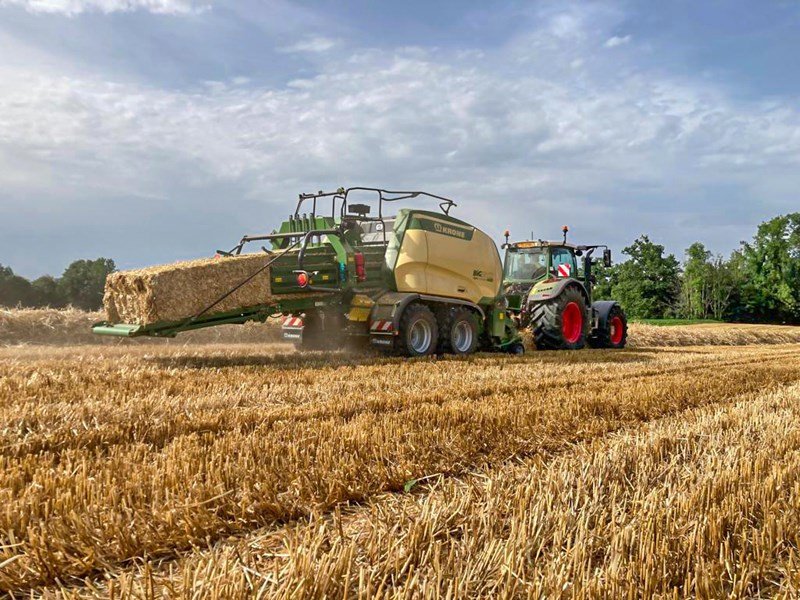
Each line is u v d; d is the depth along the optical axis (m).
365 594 1.69
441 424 4.18
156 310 7.14
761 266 73.56
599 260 14.52
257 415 4.34
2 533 2.15
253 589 1.74
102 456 3.23
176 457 3.07
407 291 9.71
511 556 1.95
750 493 2.79
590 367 8.76
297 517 2.54
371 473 3.02
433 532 2.22
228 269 7.80
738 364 10.23
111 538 2.16
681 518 2.44
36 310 11.86
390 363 8.48
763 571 2.16
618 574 1.94
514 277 13.93
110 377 6.11
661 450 3.62
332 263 8.95
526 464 3.30
